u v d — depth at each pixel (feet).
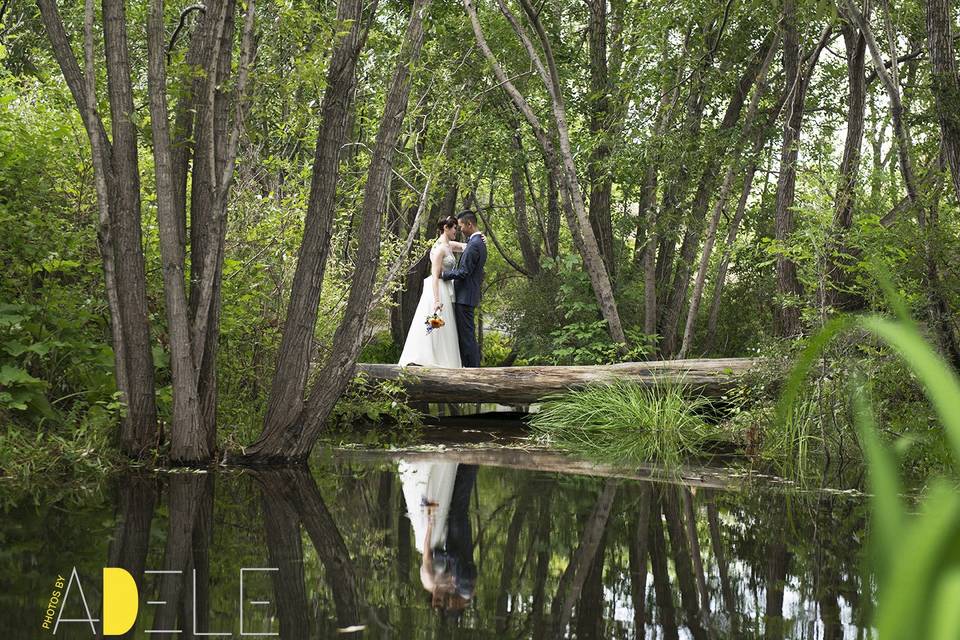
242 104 21.85
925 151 36.06
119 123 21.17
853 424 22.93
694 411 35.63
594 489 19.89
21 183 24.48
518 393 36.78
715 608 10.26
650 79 45.42
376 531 14.82
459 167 48.11
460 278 39.22
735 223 54.95
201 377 22.49
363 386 35.27
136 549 12.96
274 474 21.20
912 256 23.63
